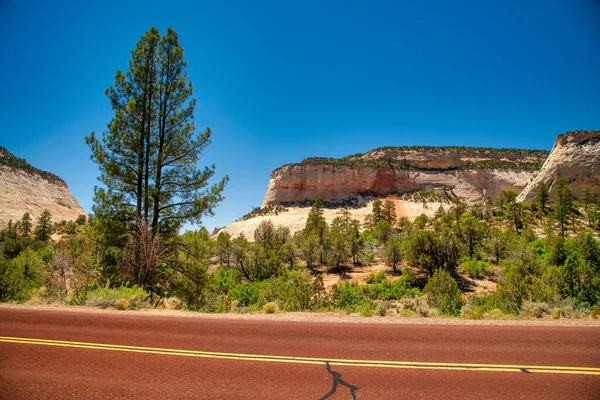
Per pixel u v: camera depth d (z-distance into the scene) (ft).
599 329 23.97
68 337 21.22
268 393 13.16
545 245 120.57
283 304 53.88
